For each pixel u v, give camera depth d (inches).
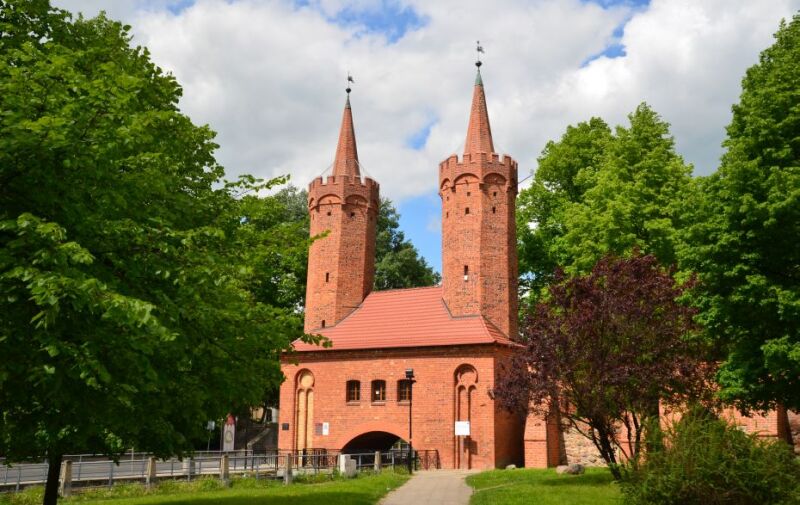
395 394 1391.5
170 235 410.9
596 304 764.0
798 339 724.0
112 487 843.4
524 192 1619.1
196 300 427.2
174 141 546.3
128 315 299.6
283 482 921.5
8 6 505.7
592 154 1546.5
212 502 651.5
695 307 780.0
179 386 469.4
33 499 753.6
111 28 607.5
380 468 1139.9
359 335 1485.0
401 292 1560.0
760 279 733.3
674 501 461.4
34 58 376.5
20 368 335.9
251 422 2038.6
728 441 477.7
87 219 362.6
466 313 1427.2
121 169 446.9
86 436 458.6
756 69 848.9
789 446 486.3
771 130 775.7
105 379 314.0
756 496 450.9
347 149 1672.0
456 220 1489.9
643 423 655.8
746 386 786.8
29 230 321.4
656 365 737.6
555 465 1246.9
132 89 457.4
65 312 337.4
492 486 836.0
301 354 1501.0
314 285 1582.2
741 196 754.2
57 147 336.8
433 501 701.9
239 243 555.5
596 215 1267.2
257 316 557.6
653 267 818.8
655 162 1255.5
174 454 540.7
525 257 1636.3
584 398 764.0
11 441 475.2
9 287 328.8
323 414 1453.0
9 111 331.0
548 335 784.3
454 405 1337.4
